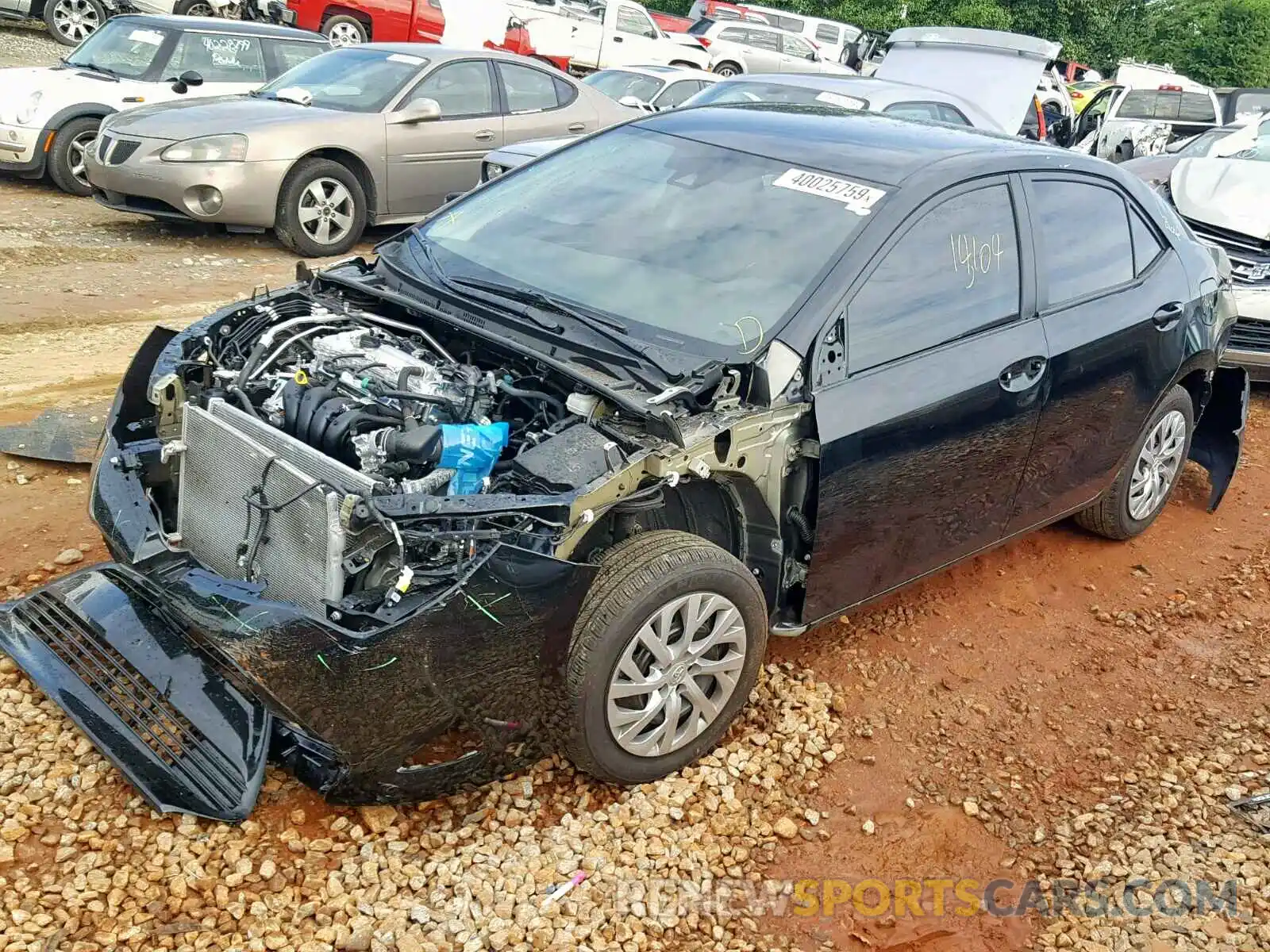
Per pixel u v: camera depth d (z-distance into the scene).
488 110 10.39
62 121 10.62
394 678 2.82
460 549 2.92
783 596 3.78
